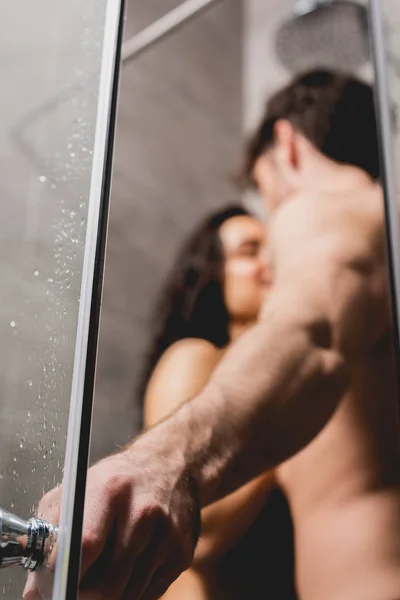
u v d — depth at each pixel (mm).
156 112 1315
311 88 1142
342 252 846
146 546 518
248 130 1463
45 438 416
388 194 517
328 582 746
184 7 1010
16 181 978
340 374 771
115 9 429
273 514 778
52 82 944
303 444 715
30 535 373
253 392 707
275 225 937
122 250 1153
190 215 1290
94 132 430
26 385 547
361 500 765
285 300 823
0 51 1090
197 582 719
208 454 638
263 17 1574
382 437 786
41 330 524
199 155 1357
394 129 547
